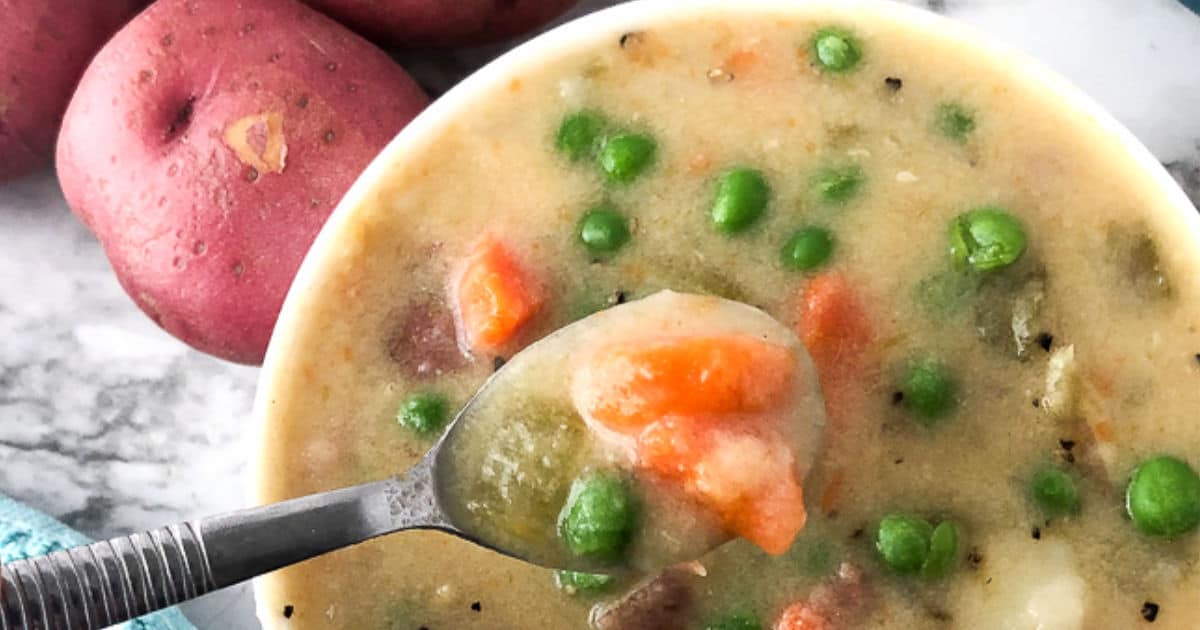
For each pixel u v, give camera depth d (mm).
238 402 373
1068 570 285
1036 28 369
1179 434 289
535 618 292
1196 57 364
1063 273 294
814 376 282
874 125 301
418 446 298
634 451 269
